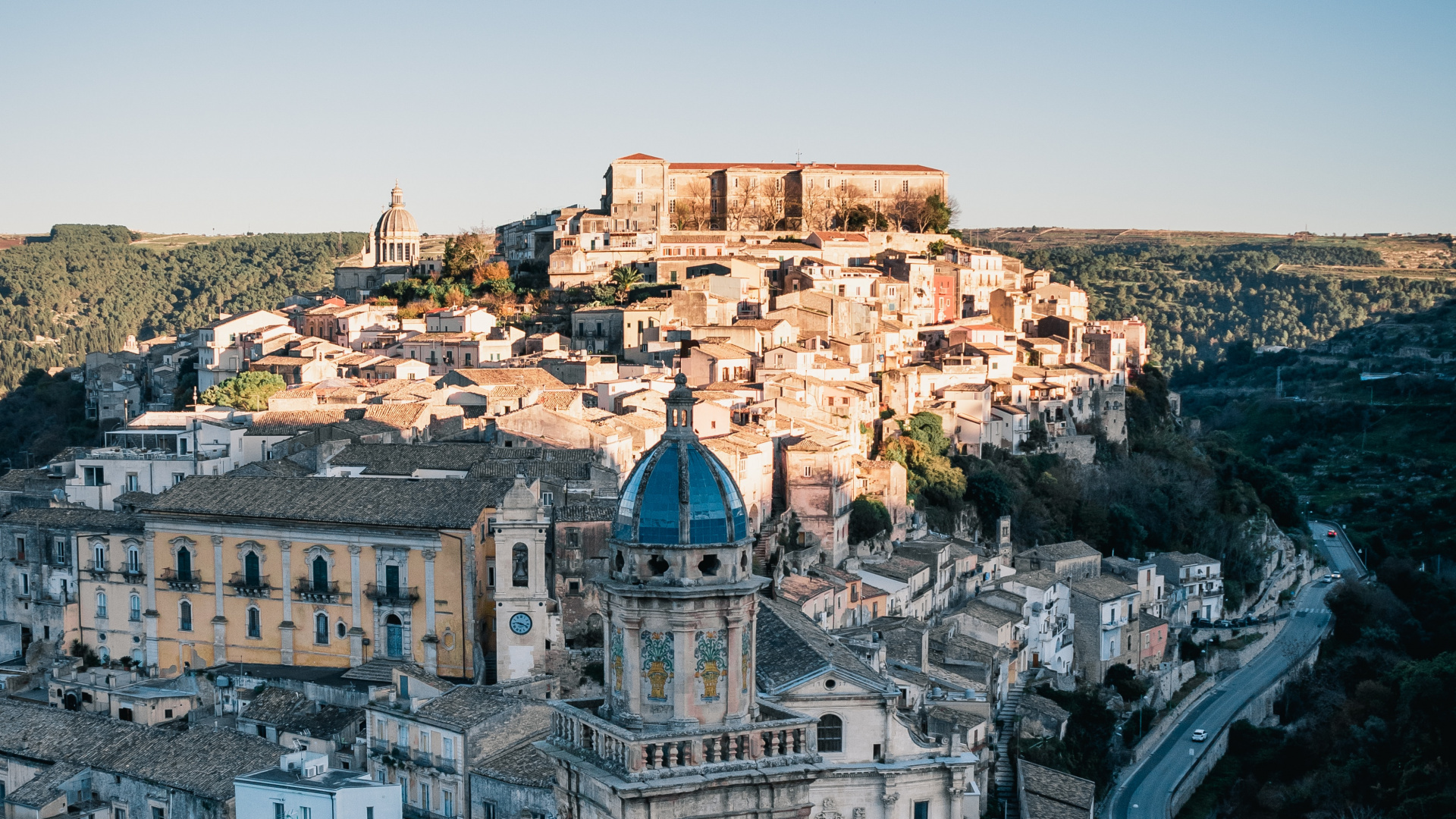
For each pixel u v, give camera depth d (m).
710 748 53.72
